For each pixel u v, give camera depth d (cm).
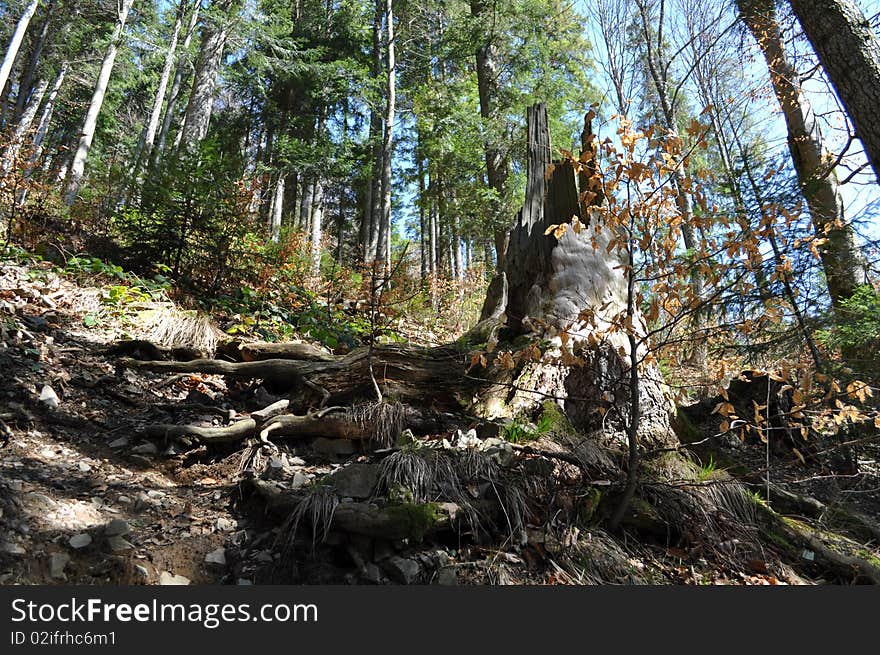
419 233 2675
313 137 2286
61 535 256
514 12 1439
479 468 307
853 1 410
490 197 1363
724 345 495
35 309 472
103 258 653
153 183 682
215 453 366
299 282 855
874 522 392
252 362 445
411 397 418
